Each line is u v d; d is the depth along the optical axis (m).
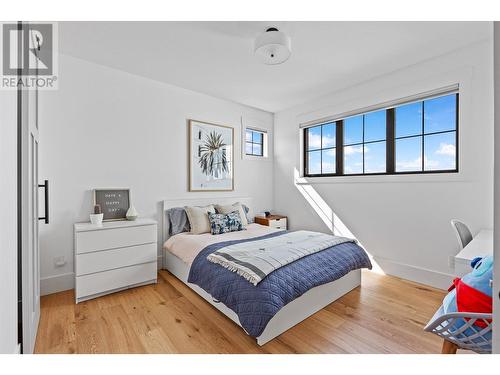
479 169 2.41
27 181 1.40
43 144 2.53
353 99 3.42
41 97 2.53
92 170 2.82
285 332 1.89
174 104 3.48
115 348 1.70
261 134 4.66
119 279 2.58
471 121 2.44
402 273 2.97
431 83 2.68
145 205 3.23
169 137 3.43
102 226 2.52
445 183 2.64
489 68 2.33
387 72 3.02
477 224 2.43
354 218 3.46
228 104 4.09
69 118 2.68
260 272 1.83
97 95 2.85
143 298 2.46
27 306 1.41
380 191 3.18
